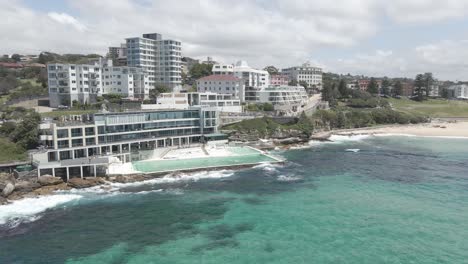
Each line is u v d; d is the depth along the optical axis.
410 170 94.50
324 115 174.12
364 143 143.38
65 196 73.25
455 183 81.50
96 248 51.22
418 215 61.88
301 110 174.50
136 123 103.69
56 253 49.91
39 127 90.88
